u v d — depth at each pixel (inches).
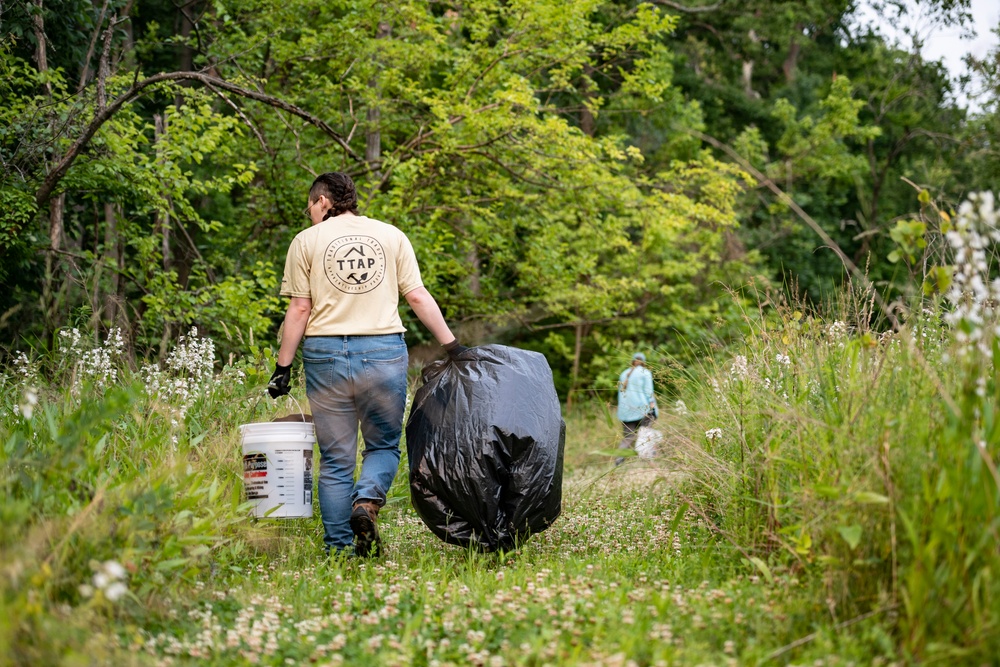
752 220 1148.5
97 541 131.0
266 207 563.2
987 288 132.6
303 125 545.3
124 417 207.8
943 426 129.0
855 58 1176.8
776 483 164.4
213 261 552.4
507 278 714.2
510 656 118.3
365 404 196.1
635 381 383.6
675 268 828.6
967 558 110.4
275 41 522.3
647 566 173.3
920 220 150.9
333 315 193.9
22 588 110.7
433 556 193.2
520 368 201.8
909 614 113.9
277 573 170.9
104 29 452.1
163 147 422.0
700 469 201.0
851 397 152.5
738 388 193.6
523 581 159.9
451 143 509.4
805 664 111.7
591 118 901.8
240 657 121.5
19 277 385.4
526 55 559.2
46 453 155.3
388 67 538.9
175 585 144.2
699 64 1200.8
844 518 132.7
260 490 190.7
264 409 256.1
